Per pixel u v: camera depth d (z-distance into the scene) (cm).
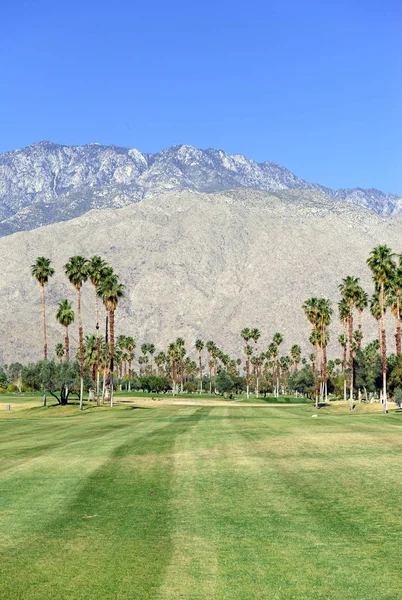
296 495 2553
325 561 1725
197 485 2822
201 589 1530
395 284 10144
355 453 3734
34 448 4428
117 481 2956
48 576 1633
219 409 10212
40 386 10681
